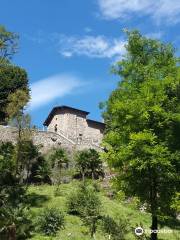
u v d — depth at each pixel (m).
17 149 57.09
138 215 51.28
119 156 24.48
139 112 24.52
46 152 67.88
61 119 83.44
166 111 24.94
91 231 41.94
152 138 23.66
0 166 46.41
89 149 68.75
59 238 41.97
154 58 26.62
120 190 25.56
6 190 42.47
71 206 50.09
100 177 65.44
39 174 61.28
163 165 23.83
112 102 26.25
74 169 66.06
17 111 58.59
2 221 36.31
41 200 53.16
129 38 26.94
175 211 25.00
